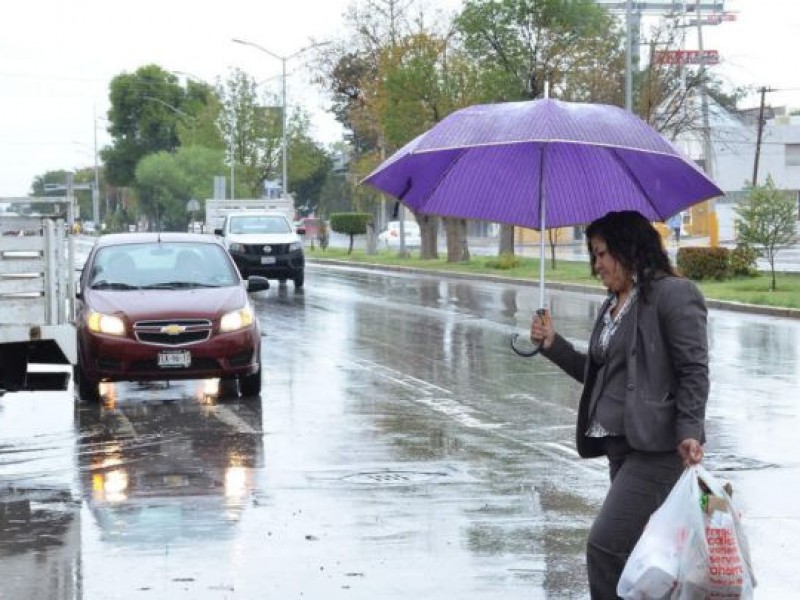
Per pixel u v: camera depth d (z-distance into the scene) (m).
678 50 132.38
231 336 41.34
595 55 122.44
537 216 19.42
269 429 36.53
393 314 75.06
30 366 33.97
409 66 126.81
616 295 16.97
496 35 122.38
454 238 134.38
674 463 16.30
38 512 26.44
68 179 88.69
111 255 44.72
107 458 32.50
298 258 97.88
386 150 145.75
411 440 34.69
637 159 18.59
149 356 40.66
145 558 22.75
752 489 28.28
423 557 22.78
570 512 26.22
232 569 22.03
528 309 78.88
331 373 48.72
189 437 35.31
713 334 64.12
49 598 20.38
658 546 15.55
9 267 31.53
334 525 25.12
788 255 154.62
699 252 99.50
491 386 45.16
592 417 16.75
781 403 40.84
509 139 17.19
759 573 21.89
